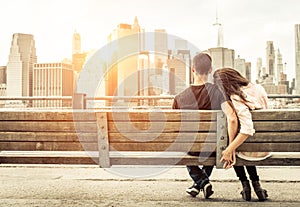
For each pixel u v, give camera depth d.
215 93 3.14
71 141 3.05
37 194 3.71
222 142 2.93
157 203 3.23
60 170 5.12
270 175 4.75
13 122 3.07
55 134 3.05
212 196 3.59
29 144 3.08
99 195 3.67
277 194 3.66
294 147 2.93
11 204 3.21
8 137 3.09
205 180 3.44
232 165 2.92
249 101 2.95
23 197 3.58
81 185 4.16
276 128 2.91
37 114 3.04
